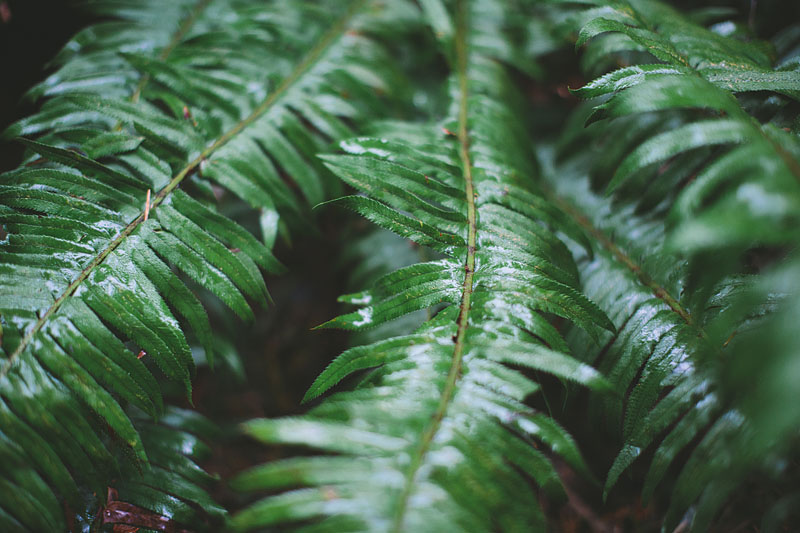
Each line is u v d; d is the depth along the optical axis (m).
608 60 0.55
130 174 0.44
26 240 0.39
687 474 0.37
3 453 0.35
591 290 0.44
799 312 0.30
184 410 0.47
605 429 0.42
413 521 0.31
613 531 0.48
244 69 0.52
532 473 0.34
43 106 0.47
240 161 0.46
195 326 0.40
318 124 0.50
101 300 0.38
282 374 0.62
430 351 0.37
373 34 0.62
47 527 0.35
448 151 0.46
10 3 0.55
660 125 0.49
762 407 0.30
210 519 0.42
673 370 0.39
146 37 0.53
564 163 0.55
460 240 0.40
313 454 0.56
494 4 0.61
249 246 0.42
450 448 0.33
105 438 0.42
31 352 0.37
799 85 0.39
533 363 0.36
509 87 0.56
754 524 0.42
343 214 0.59
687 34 0.45
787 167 0.32
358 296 0.39
